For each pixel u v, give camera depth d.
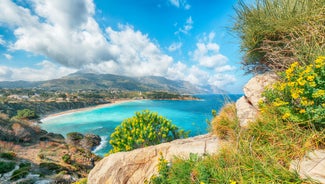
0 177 18.75
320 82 2.12
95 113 98.81
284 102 2.36
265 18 3.47
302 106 2.26
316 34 2.72
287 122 2.40
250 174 2.04
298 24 3.02
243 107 3.78
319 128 2.13
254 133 2.62
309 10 3.01
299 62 2.78
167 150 4.24
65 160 29.27
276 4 3.50
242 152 2.46
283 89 2.51
